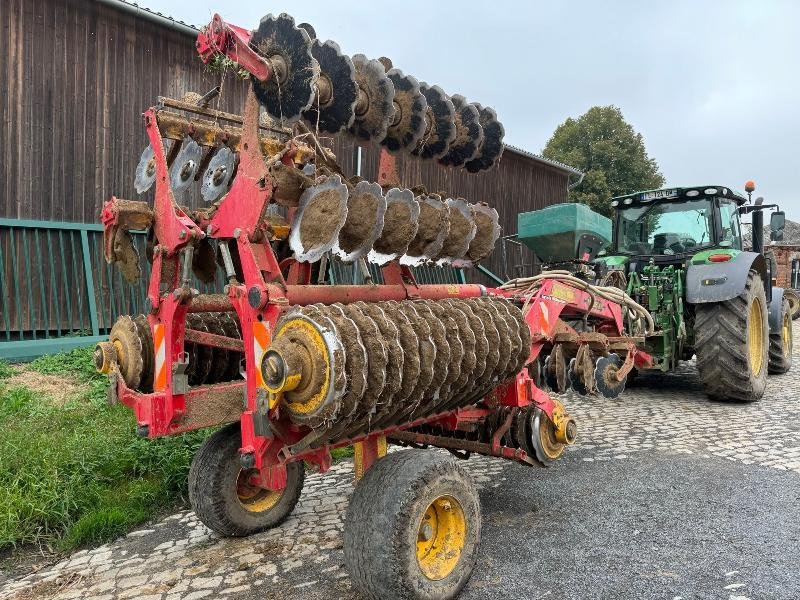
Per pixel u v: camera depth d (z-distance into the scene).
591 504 3.88
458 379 3.00
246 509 3.56
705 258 6.77
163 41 8.63
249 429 2.67
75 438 4.62
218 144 3.59
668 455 4.86
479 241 3.81
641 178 34.62
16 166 7.41
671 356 6.80
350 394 2.39
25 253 7.46
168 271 3.16
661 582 2.87
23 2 7.39
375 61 3.02
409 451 2.78
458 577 2.72
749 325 6.61
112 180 8.23
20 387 5.96
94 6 7.98
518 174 14.80
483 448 3.75
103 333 8.08
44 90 7.60
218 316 3.84
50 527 3.78
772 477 4.27
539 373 4.38
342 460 4.96
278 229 3.38
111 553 3.51
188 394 3.01
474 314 3.23
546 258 6.36
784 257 20.73
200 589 2.99
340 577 3.03
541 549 3.25
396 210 3.03
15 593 3.07
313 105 2.73
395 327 2.68
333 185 2.69
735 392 6.52
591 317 5.41
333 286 3.01
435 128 3.54
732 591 2.77
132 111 8.39
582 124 35.56
